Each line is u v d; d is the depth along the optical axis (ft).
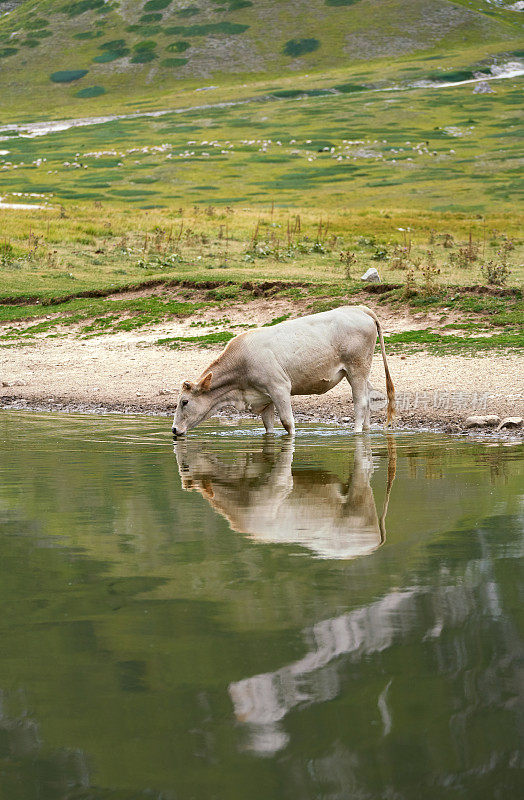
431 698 11.34
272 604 15.31
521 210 208.95
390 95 457.68
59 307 95.20
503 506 24.44
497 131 363.97
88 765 9.90
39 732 10.64
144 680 12.09
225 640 13.55
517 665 12.35
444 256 122.01
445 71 509.76
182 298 92.79
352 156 327.67
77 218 169.07
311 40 611.06
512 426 43.34
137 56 590.96
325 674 12.10
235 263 115.75
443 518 22.86
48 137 406.62
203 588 16.37
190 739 10.44
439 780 9.50
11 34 652.48
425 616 14.53
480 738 10.29
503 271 92.02
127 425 47.29
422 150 330.34
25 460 34.94
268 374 41.60
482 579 16.75
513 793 9.23
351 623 14.23
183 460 34.96
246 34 624.59
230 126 405.59
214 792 9.27
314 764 9.84
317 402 53.72
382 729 10.64
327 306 82.48
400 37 611.06
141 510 24.41
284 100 471.62
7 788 9.43
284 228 152.15
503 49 561.84
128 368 68.23
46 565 18.17
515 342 63.82
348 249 128.57
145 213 185.06
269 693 11.58
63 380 64.95
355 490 27.55
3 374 68.64
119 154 351.25
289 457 35.63
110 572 17.56
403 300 81.00
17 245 130.62
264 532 21.38
